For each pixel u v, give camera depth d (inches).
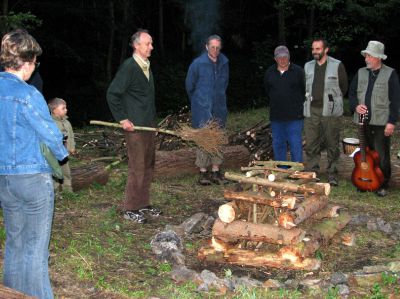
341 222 249.6
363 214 283.7
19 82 148.9
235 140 406.9
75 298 178.7
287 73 336.5
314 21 944.3
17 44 148.2
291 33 1075.9
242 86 998.4
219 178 354.6
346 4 731.4
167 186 342.3
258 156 392.5
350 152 378.0
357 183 333.4
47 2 933.8
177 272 201.9
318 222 244.2
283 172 236.7
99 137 462.9
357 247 243.3
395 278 196.5
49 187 152.4
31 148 149.0
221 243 221.1
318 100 337.1
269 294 185.9
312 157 353.4
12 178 149.1
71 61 991.6
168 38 1267.2
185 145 397.4
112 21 978.7
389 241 251.9
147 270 208.2
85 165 337.1
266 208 227.0
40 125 146.2
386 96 316.5
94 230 244.5
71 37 1008.9
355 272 206.7
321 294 187.9
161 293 187.0
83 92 990.4
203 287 190.2
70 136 294.7
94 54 994.1
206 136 279.0
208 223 263.9
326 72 332.8
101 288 186.9
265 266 216.4
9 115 146.9
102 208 282.4
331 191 337.4
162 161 361.4
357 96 325.1
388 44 1037.2
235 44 1192.2
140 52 253.3
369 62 315.3
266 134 410.9
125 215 267.6
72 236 233.0
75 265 202.5
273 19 1160.8
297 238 211.9
